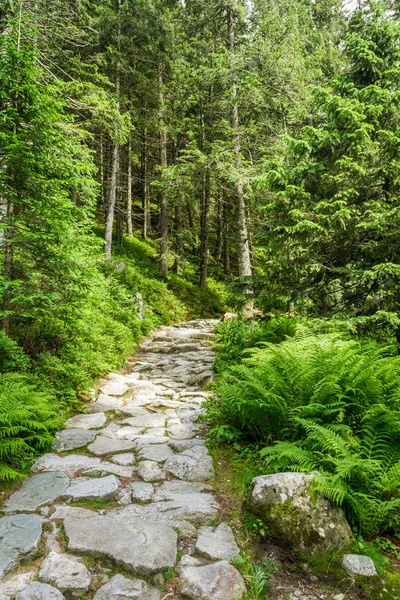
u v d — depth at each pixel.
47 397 5.00
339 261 7.59
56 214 5.70
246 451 4.39
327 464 3.40
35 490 3.55
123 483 3.78
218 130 13.60
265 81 12.55
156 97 19.09
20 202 5.61
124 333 10.07
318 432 3.67
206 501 3.46
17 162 5.34
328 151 7.71
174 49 19.28
